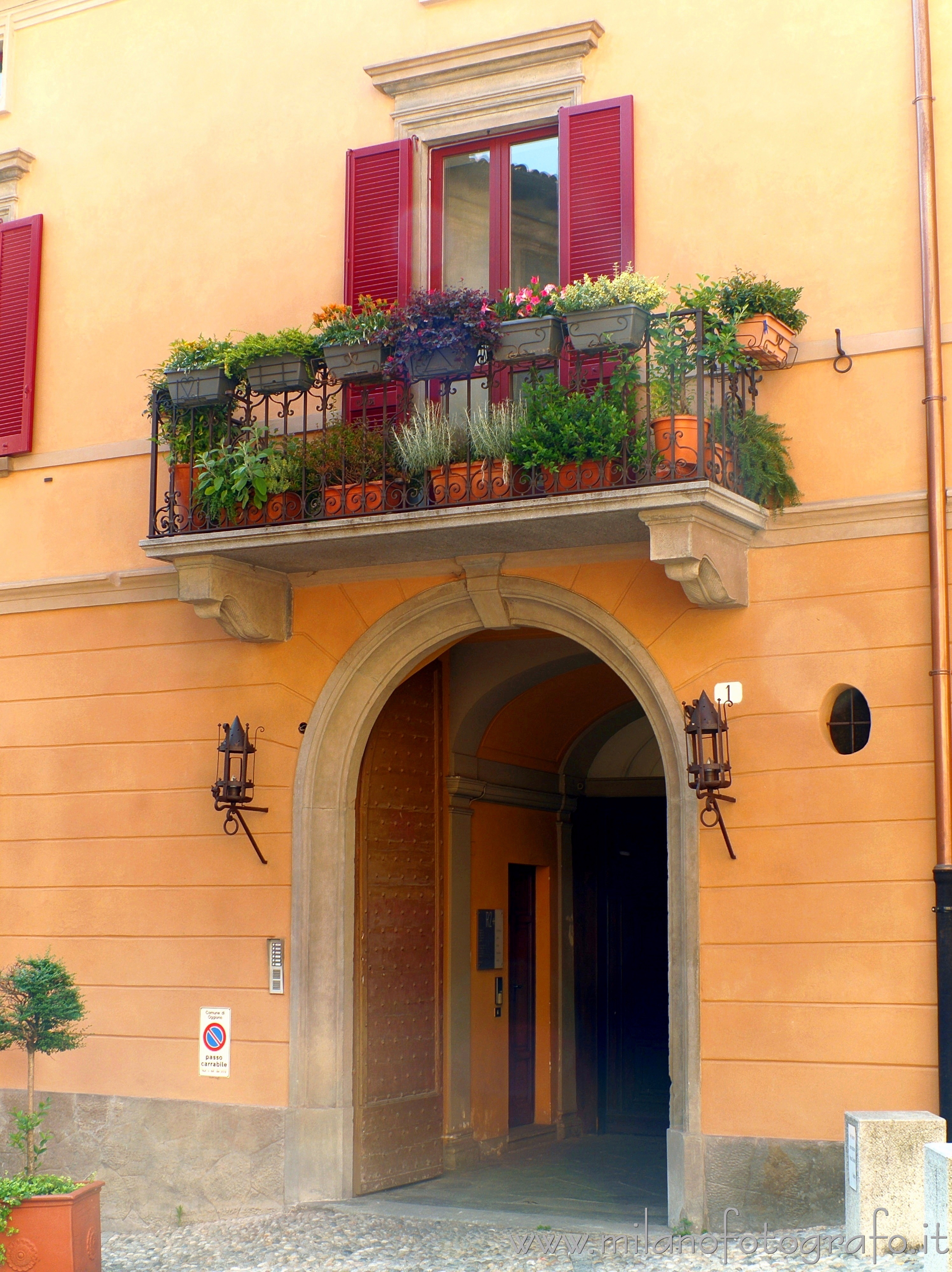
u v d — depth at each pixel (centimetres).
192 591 910
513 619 915
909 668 789
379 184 968
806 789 805
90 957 997
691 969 816
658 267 879
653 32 904
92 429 1061
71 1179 757
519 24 949
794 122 856
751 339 808
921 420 803
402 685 1048
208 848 970
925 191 810
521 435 818
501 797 1194
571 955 1314
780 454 820
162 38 1080
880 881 780
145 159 1072
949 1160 583
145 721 1007
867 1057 768
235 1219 905
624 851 1342
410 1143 1015
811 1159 771
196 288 1038
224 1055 941
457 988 1101
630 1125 1299
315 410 968
